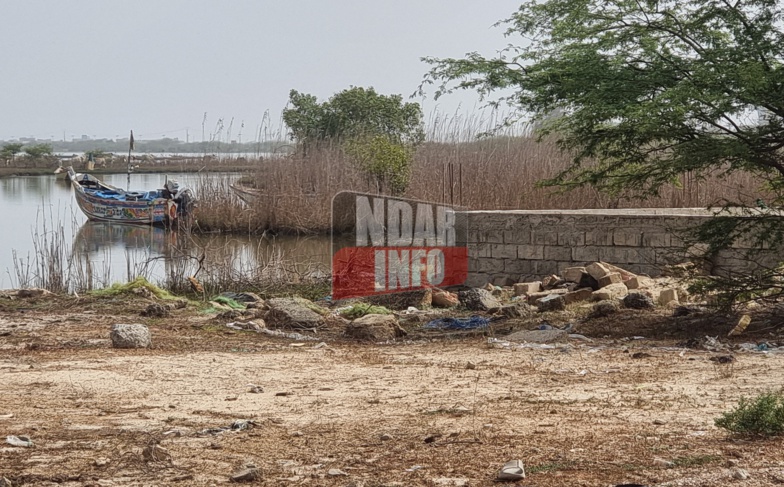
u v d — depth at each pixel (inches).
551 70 646.5
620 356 548.1
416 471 284.7
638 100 647.1
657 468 277.4
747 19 639.8
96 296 873.5
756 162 631.2
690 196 1187.9
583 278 834.2
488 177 1357.0
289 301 748.6
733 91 602.2
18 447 324.2
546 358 550.6
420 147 1717.5
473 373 502.6
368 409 403.2
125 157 4640.8
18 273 1037.2
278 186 1806.1
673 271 692.7
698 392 422.3
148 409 409.1
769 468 274.8
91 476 285.1
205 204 1825.8
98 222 2094.0
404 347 627.2
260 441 336.2
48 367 533.3
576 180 724.0
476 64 665.0
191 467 297.7
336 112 2365.9
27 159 4766.2
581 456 295.6
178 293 1004.6
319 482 275.9
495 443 321.4
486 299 800.3
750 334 611.8
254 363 554.6
